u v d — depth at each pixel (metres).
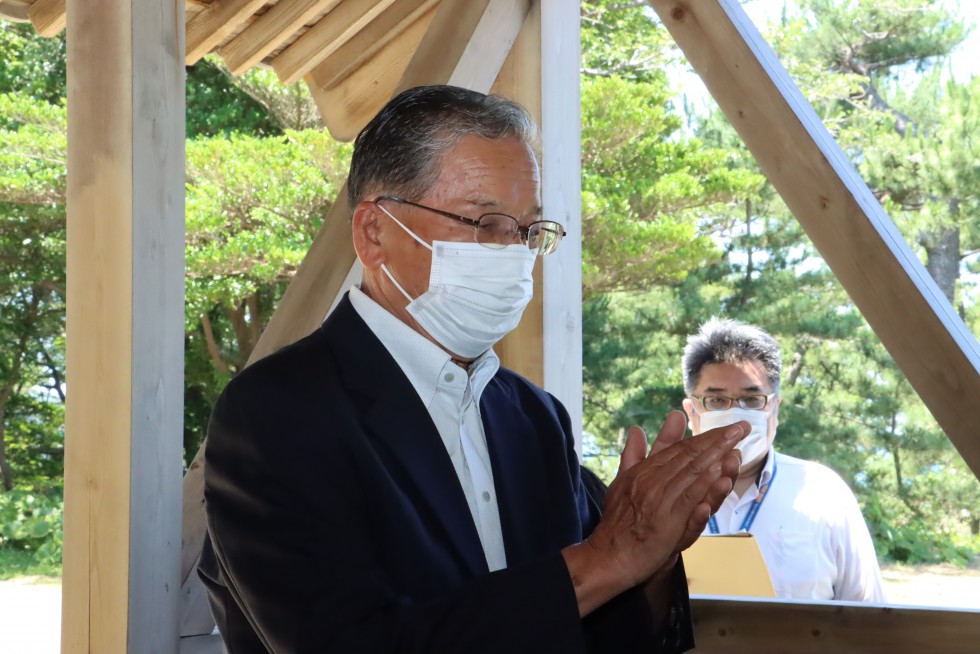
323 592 1.16
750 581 2.07
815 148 1.89
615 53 10.58
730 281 10.22
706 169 9.26
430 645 1.12
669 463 1.19
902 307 1.83
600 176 9.05
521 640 1.12
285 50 3.23
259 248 9.27
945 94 10.23
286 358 1.34
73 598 1.75
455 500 1.29
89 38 1.77
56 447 11.98
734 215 10.25
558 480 1.44
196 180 9.79
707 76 1.99
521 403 1.51
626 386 9.98
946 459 9.40
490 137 1.39
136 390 1.74
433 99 1.40
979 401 1.77
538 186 1.42
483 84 2.15
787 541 2.54
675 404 9.93
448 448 1.36
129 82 1.76
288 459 1.22
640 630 1.35
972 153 9.62
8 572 10.81
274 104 10.24
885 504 9.47
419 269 1.38
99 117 1.77
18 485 11.82
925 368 1.81
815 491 2.62
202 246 9.72
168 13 1.83
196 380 11.68
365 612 1.15
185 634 1.95
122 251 1.75
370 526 1.23
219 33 3.07
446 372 1.37
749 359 2.65
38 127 10.55
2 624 8.89
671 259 8.72
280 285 11.65
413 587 1.21
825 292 10.00
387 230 1.41
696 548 2.12
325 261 2.00
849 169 1.93
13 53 11.87
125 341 1.74
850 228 1.87
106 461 1.74
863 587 2.58
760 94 1.94
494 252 1.36
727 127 10.89
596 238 8.64
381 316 1.38
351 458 1.25
